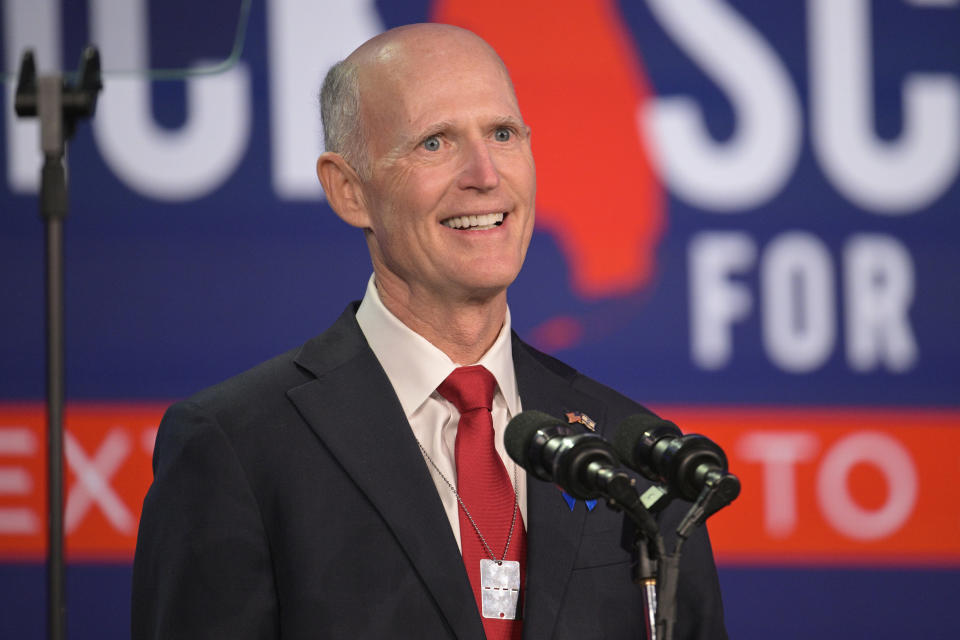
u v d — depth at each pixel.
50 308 5.59
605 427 6.39
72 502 12.11
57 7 11.55
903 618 12.60
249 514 5.58
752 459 12.66
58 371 5.55
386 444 5.82
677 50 12.77
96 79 5.99
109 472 12.17
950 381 12.73
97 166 12.27
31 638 12.00
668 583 4.63
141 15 7.87
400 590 5.52
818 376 12.70
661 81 12.73
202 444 5.70
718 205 12.70
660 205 12.66
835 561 12.61
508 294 12.48
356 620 5.43
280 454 5.71
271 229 12.40
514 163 5.94
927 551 12.65
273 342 12.37
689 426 12.59
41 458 12.13
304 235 12.42
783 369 12.67
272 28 12.43
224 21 7.26
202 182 12.36
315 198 12.45
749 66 12.79
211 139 12.38
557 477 4.71
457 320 6.09
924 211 12.82
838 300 12.73
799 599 12.59
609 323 12.56
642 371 12.58
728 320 12.65
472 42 6.08
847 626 12.59
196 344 12.30
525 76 12.66
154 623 5.56
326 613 5.44
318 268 12.42
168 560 5.59
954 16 12.93
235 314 12.34
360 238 12.48
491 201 5.79
